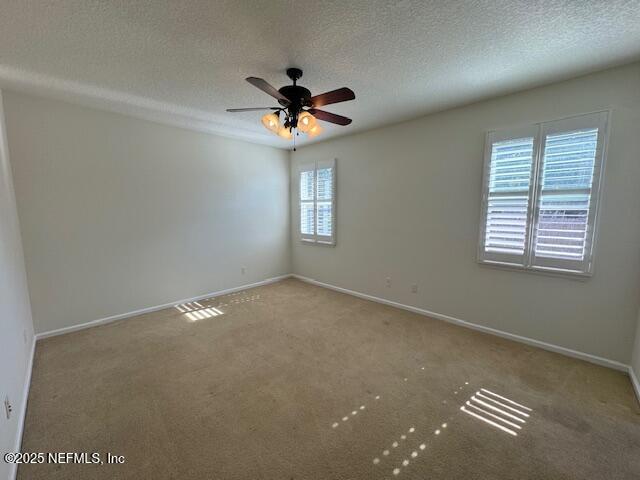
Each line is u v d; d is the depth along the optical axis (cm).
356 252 438
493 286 306
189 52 204
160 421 185
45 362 255
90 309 331
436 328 326
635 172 224
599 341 249
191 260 415
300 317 359
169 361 257
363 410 195
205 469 151
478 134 303
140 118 352
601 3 155
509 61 217
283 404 201
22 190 283
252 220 486
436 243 347
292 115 231
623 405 198
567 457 158
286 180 531
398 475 148
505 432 176
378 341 294
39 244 295
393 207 385
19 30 176
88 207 323
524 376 233
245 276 484
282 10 161
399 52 205
